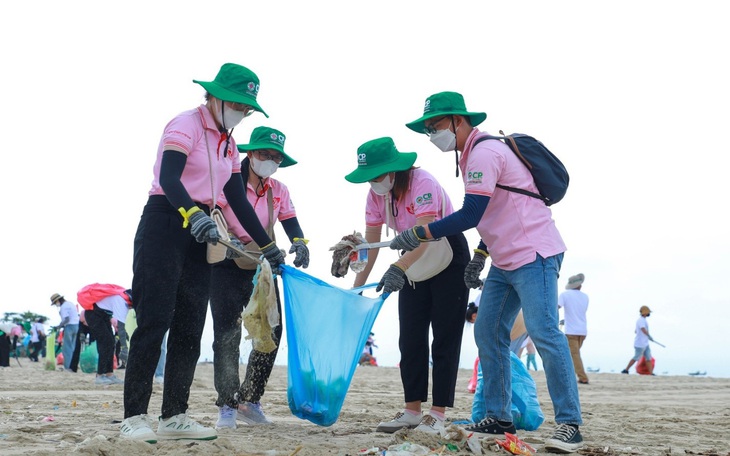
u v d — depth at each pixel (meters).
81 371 16.16
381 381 13.69
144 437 3.92
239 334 5.33
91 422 5.38
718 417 7.31
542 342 4.49
